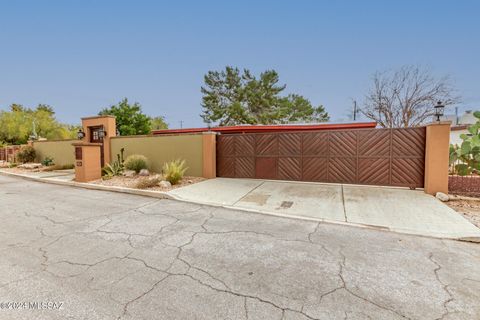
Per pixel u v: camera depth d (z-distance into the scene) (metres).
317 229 4.58
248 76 30.44
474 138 6.82
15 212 5.69
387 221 4.94
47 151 15.95
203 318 2.17
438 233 4.30
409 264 3.21
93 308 2.29
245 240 4.02
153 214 5.55
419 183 7.64
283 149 9.38
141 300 2.42
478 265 3.20
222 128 14.51
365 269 3.07
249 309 2.29
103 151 13.12
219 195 7.28
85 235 4.22
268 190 7.86
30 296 2.47
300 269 3.07
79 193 7.93
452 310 2.29
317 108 34.09
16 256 3.40
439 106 7.77
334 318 2.18
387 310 2.29
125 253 3.51
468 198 6.52
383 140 8.00
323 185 8.48
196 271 3.01
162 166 11.27
